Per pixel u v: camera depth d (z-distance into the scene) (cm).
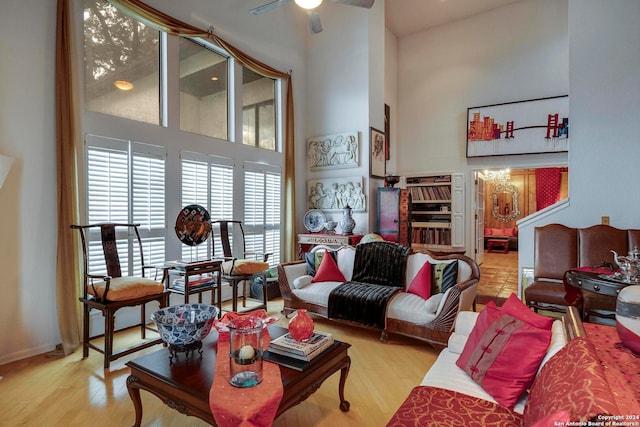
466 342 200
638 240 366
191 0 434
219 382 170
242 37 502
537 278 408
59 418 212
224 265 412
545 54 659
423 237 779
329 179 585
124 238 366
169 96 413
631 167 391
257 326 180
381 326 333
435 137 764
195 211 408
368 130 554
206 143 454
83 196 329
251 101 532
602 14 405
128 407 224
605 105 403
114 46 373
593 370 110
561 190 1052
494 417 146
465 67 732
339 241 519
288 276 406
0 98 286
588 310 336
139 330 365
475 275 338
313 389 191
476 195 738
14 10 293
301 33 609
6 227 289
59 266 309
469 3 683
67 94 318
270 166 547
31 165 302
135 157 377
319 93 603
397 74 805
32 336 302
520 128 672
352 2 355
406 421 143
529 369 160
